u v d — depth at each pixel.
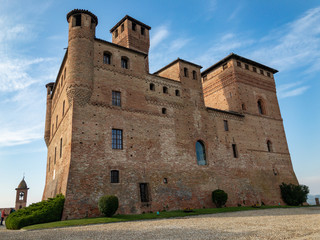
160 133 32.19
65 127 28.52
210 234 13.74
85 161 25.44
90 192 24.64
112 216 23.31
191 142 34.72
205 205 32.50
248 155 40.56
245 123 42.62
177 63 38.25
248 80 46.72
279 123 48.53
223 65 47.88
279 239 12.14
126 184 27.25
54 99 40.25
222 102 46.62
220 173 35.88
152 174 29.58
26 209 22.25
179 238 12.79
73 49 28.61
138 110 31.36
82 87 27.41
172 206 29.53
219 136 38.16
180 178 31.70
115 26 40.50
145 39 39.66
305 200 41.62
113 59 31.48
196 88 38.66
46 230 17.27
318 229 14.88
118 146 28.45
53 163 34.41
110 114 28.89
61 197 23.41
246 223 18.12
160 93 34.31
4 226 28.52
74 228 17.62
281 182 43.28
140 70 33.47
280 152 45.84
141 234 14.20
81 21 29.88
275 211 28.64
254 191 38.62
